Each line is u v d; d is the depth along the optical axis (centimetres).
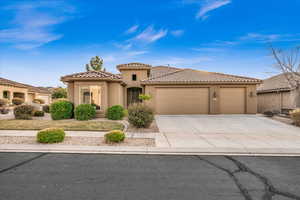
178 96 1702
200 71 2030
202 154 604
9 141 732
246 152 617
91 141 749
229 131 1004
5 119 1324
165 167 484
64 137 761
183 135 891
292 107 1698
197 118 1463
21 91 2725
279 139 812
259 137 855
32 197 327
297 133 955
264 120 1374
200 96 1698
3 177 412
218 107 1681
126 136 855
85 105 1317
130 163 513
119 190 356
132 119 1036
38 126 1034
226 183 392
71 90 1502
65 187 366
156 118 1469
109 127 1030
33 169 461
